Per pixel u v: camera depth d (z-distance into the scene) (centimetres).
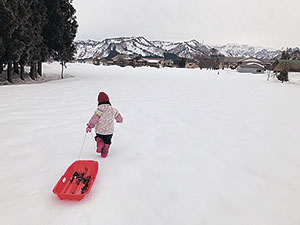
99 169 330
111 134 367
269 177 333
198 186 296
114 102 880
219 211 246
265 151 439
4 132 475
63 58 2202
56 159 359
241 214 243
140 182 299
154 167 346
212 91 1466
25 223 213
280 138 528
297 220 237
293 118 745
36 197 256
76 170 315
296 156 421
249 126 625
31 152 382
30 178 298
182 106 871
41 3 1786
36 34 1744
